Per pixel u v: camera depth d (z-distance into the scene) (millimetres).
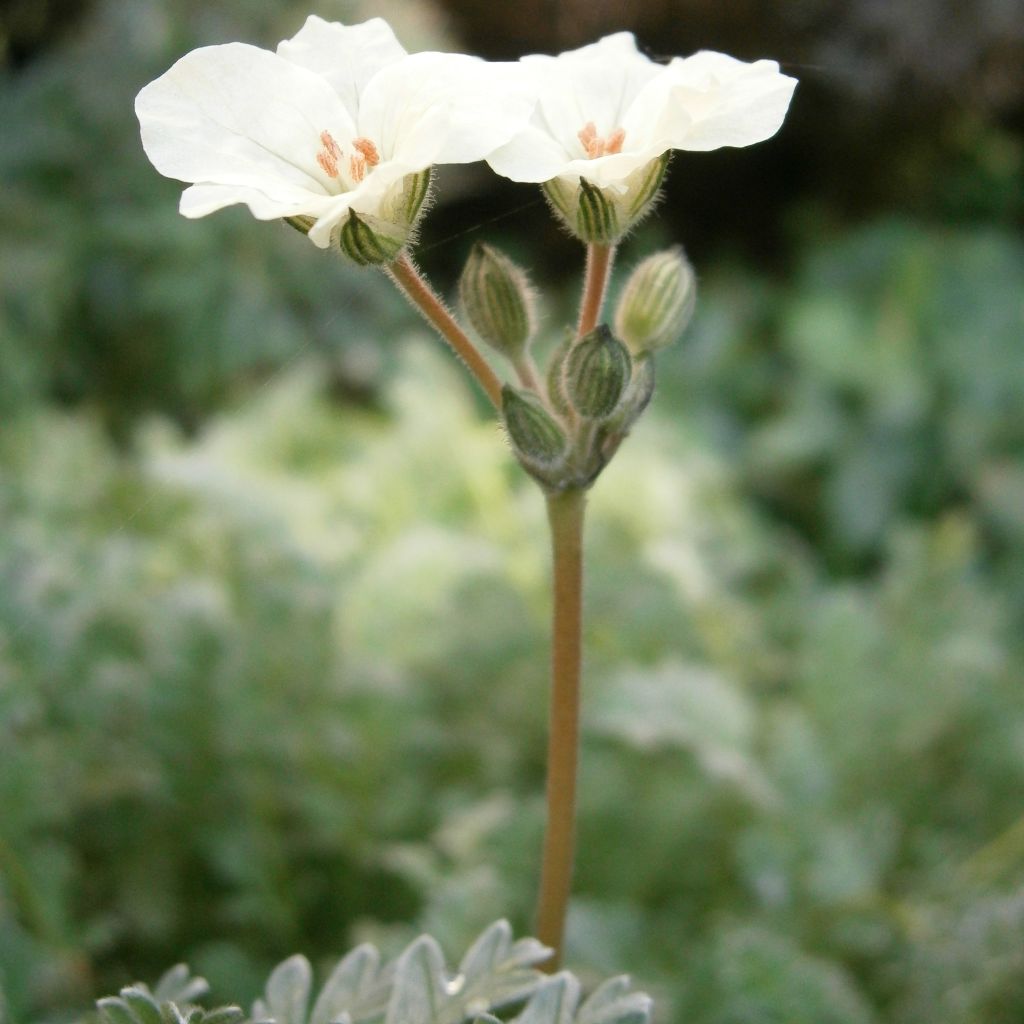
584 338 310
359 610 413
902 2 826
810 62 847
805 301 753
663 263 321
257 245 682
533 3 860
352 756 378
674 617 406
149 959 367
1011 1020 357
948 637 412
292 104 311
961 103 858
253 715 374
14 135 669
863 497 658
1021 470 619
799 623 474
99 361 664
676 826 382
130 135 681
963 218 885
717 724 378
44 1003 344
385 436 570
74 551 391
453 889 362
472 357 318
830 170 895
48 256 625
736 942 355
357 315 710
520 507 502
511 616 399
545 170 309
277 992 318
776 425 690
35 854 353
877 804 392
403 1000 313
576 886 381
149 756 370
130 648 380
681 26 854
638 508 478
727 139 311
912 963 363
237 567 399
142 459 524
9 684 357
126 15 703
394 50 315
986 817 392
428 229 858
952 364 686
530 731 396
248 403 598
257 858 371
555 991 309
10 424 487
